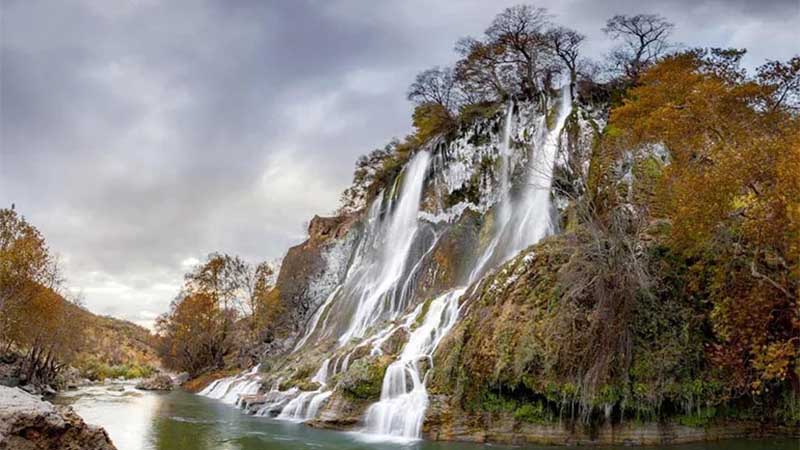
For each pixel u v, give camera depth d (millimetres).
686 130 28297
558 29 55719
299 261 71562
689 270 24656
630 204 27922
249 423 28219
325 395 29297
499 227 45688
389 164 67250
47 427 13430
